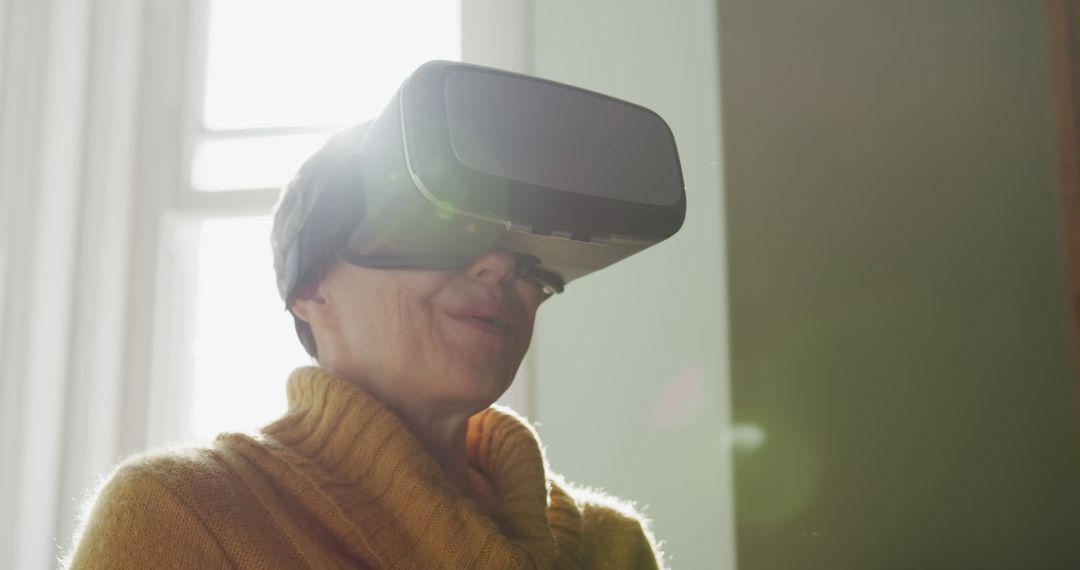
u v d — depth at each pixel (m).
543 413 1.39
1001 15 1.35
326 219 0.58
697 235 1.39
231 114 1.70
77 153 1.60
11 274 1.58
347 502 0.53
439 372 0.59
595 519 0.77
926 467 1.27
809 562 1.27
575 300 1.41
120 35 1.66
